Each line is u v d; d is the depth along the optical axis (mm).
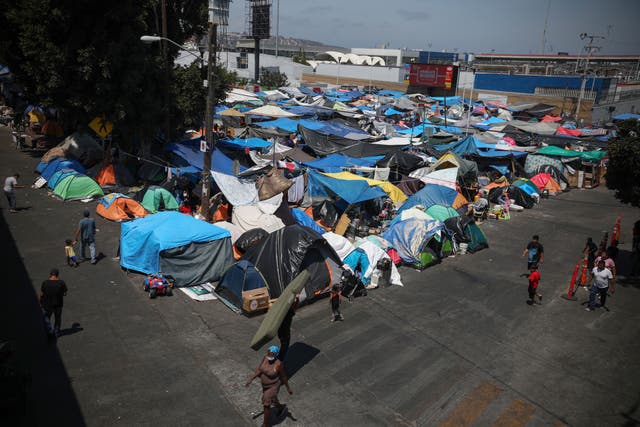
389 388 11227
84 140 27406
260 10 72812
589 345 13828
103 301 14367
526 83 79812
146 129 25625
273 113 42938
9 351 9875
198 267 15945
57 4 21641
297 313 14914
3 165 29078
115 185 25297
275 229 18875
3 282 14969
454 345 13391
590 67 105562
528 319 15258
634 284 18797
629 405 11133
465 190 29797
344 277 15898
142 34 23766
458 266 19688
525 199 29750
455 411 10523
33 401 9922
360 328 14062
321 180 23734
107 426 9398
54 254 17375
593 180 36844
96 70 22500
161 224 16531
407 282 17734
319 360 12242
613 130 56281
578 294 17531
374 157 31906
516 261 20656
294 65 96062
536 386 11680
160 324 13375
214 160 25641
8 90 45156
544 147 38500
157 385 10758
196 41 31625
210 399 10430
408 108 61906
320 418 10055
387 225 23312
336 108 54000
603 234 25125
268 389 9344
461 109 62406
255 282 14797
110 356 11711
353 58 117500
